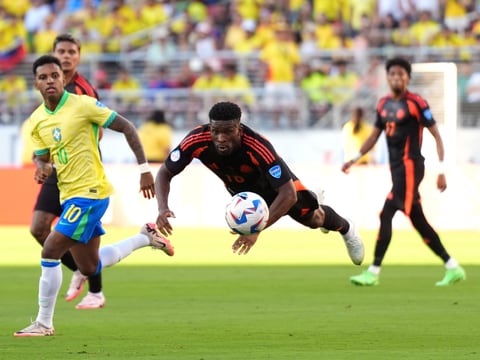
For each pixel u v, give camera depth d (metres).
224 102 26.33
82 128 27.72
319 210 32.50
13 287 40.56
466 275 44.72
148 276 45.00
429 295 36.94
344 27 96.38
